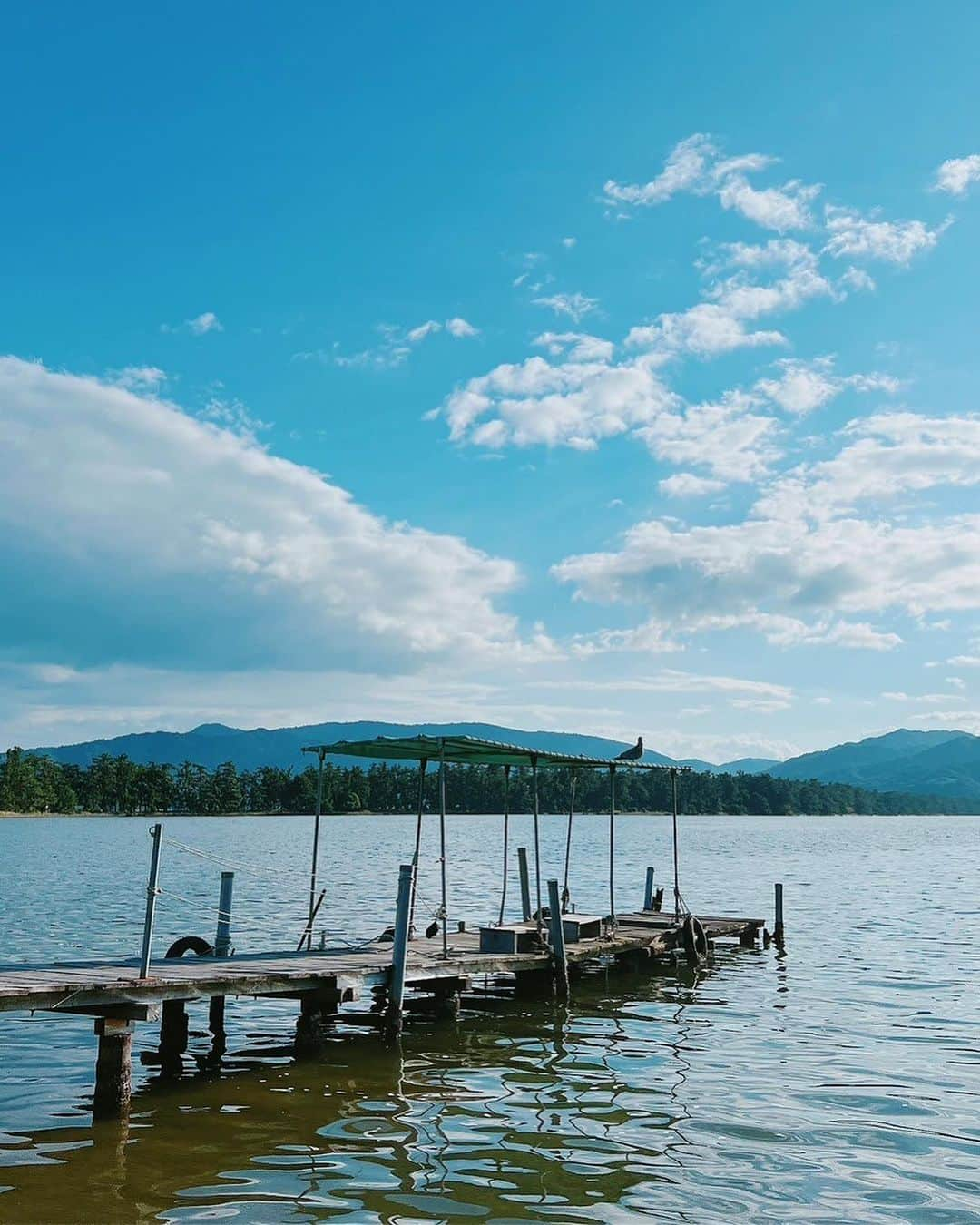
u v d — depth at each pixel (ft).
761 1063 57.62
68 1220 35.27
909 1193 38.06
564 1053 59.98
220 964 61.98
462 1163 40.75
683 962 95.14
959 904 150.51
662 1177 39.37
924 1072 55.77
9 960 84.99
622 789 642.22
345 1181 38.91
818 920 129.29
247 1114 47.37
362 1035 64.80
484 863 232.32
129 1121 46.44
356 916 121.19
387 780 649.20
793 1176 39.63
